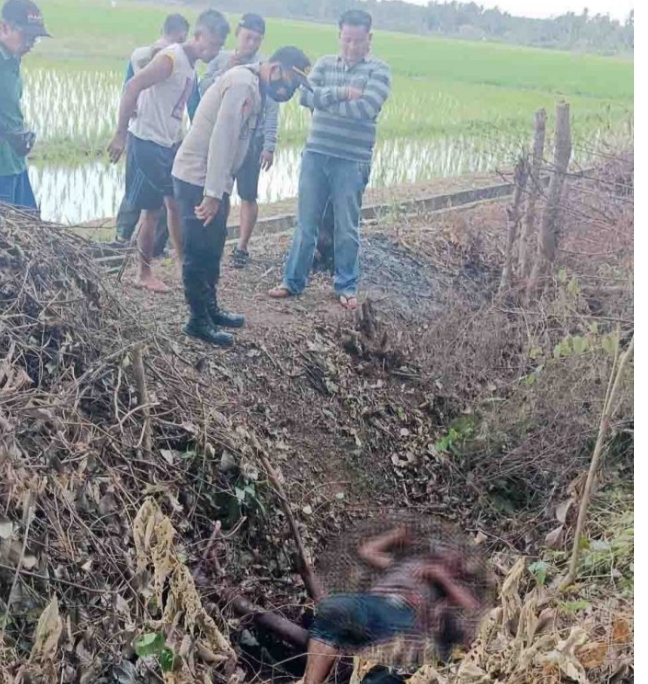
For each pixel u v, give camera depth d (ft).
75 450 10.32
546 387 14.42
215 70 13.84
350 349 14.37
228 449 11.79
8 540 8.96
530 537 13.33
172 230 13.70
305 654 9.70
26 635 8.87
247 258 14.98
